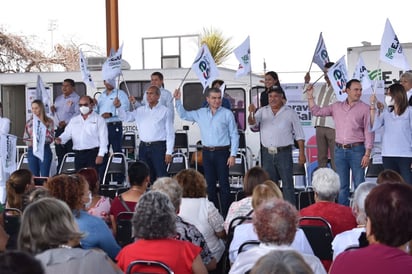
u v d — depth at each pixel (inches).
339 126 313.7
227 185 331.6
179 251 153.3
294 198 326.3
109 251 179.8
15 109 542.6
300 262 85.0
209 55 349.1
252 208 200.7
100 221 181.9
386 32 320.5
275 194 188.5
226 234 219.3
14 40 1160.2
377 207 109.7
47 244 137.2
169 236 155.0
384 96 371.6
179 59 510.6
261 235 133.1
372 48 457.7
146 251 153.0
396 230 108.4
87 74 403.5
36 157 397.4
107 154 395.5
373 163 364.8
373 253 110.4
